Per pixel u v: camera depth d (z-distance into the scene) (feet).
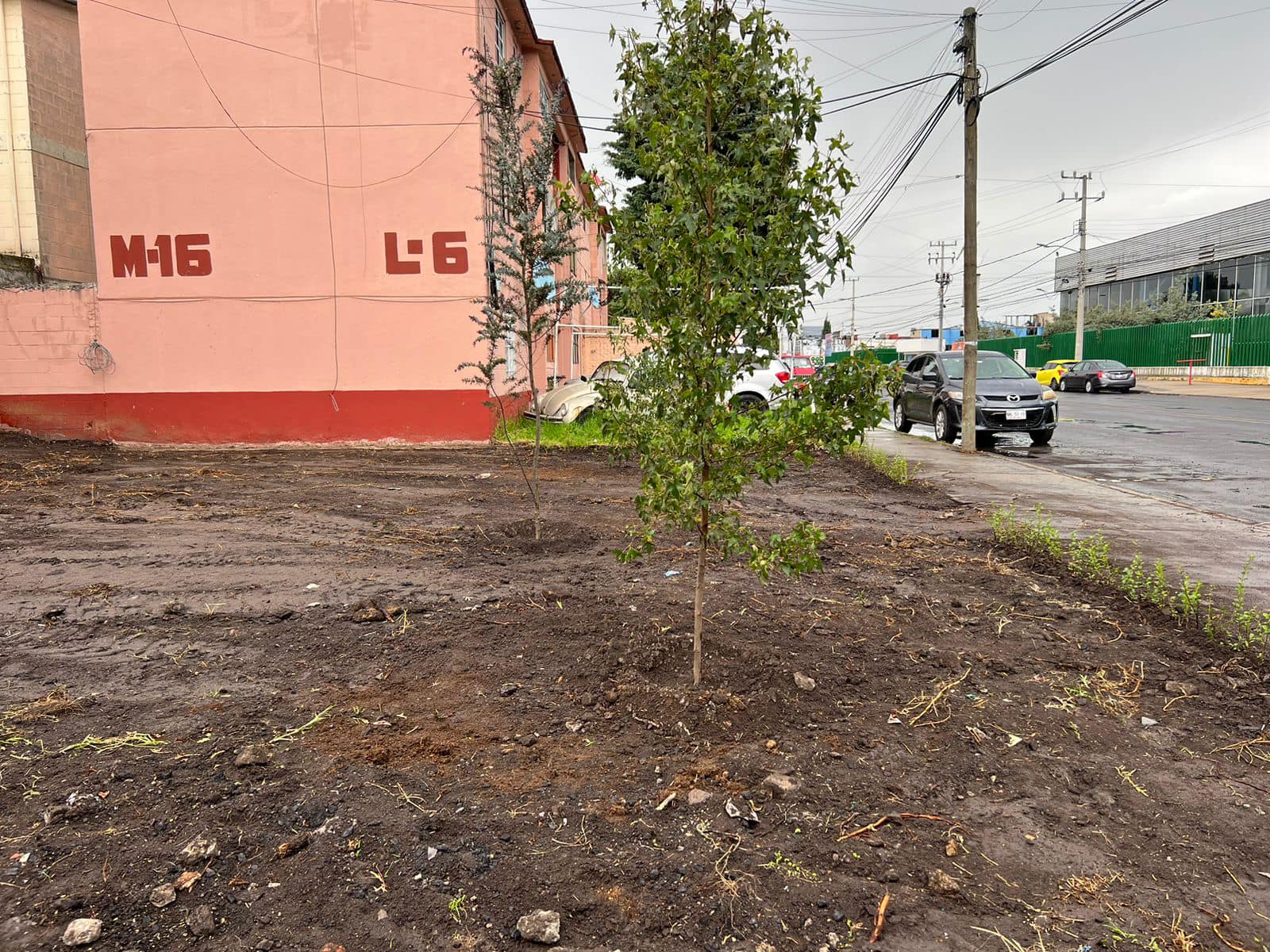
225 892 8.04
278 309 46.16
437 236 45.85
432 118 45.32
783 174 11.45
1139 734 11.98
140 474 35.17
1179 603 17.28
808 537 11.35
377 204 45.70
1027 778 10.73
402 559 20.65
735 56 11.46
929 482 34.71
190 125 45.37
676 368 11.17
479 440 46.50
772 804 9.86
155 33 44.91
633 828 9.29
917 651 14.76
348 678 13.25
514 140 23.02
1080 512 28.12
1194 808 10.11
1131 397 101.91
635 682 12.91
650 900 8.18
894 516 27.86
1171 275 166.91
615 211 11.37
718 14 11.35
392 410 46.44
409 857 8.64
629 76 11.93
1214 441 50.52
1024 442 51.83
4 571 19.06
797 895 8.30
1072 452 46.50
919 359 57.93
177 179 45.60
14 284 47.73
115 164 45.55
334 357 46.44
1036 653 14.97
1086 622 16.61
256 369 46.44
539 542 22.52
